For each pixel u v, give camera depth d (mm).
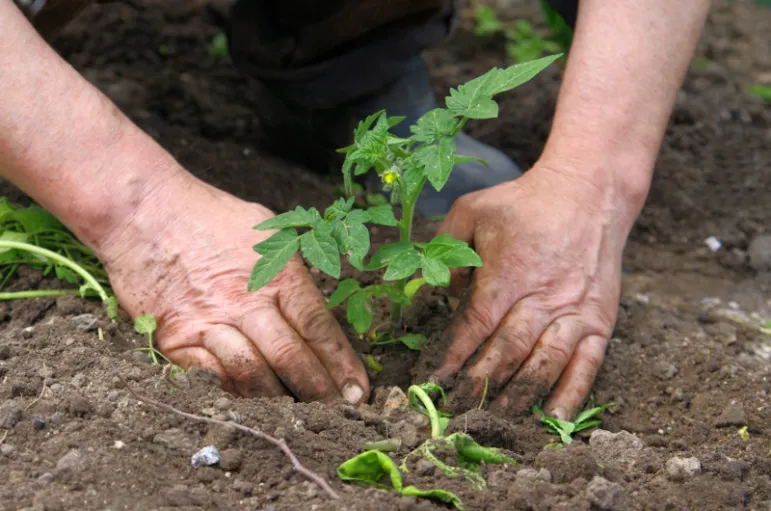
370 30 1760
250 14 1811
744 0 2768
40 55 1493
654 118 1580
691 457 1479
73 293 1569
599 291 1544
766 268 1783
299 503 1408
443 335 1529
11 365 1490
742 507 1435
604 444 1488
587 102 1575
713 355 1605
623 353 1605
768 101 2121
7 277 1586
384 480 1436
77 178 1498
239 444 1442
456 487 1425
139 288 1512
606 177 1562
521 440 1498
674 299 1723
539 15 2486
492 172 1785
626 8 1576
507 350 1510
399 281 1532
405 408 1491
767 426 1530
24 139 1487
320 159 1866
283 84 1797
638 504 1430
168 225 1508
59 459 1420
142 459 1431
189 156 1796
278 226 1451
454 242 1467
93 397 1471
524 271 1528
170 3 2244
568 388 1524
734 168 1937
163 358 1517
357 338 1564
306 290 1505
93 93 1510
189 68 2033
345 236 1445
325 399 1490
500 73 1456
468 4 2521
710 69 2195
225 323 1492
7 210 1592
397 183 1483
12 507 1387
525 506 1413
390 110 1808
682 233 1832
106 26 2064
